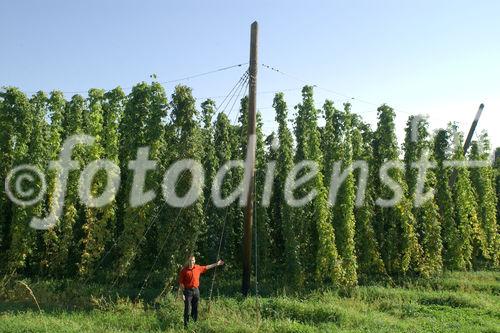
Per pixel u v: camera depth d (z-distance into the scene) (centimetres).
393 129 1984
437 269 2012
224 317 1279
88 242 1662
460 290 1753
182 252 1540
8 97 1642
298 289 1677
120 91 1769
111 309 1390
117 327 1216
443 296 1555
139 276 1748
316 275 1766
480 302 1495
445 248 2209
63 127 1808
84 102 1761
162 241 1584
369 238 1919
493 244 2441
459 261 2153
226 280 1819
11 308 1366
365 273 1967
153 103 1681
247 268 1554
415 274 2027
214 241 1800
